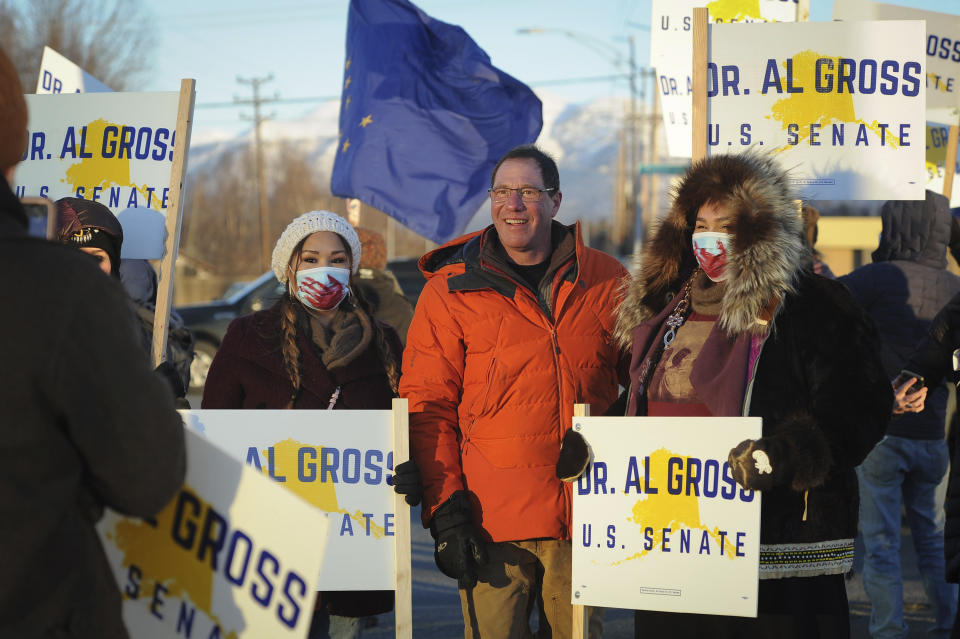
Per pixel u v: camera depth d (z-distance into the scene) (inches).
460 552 113.2
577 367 120.3
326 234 127.2
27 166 152.3
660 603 103.5
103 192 149.4
